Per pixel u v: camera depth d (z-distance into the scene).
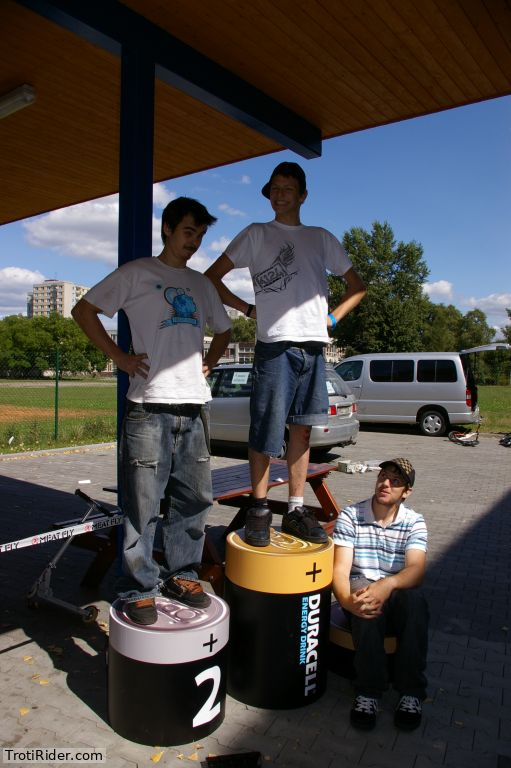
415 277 53.38
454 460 11.40
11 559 5.03
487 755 2.65
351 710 2.87
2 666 3.28
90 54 4.75
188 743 2.64
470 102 5.24
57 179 7.73
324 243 3.43
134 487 2.92
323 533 3.17
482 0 3.82
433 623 4.08
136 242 3.96
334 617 3.46
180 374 2.97
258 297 3.29
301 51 4.45
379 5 3.90
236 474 5.25
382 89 5.03
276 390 3.21
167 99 5.43
